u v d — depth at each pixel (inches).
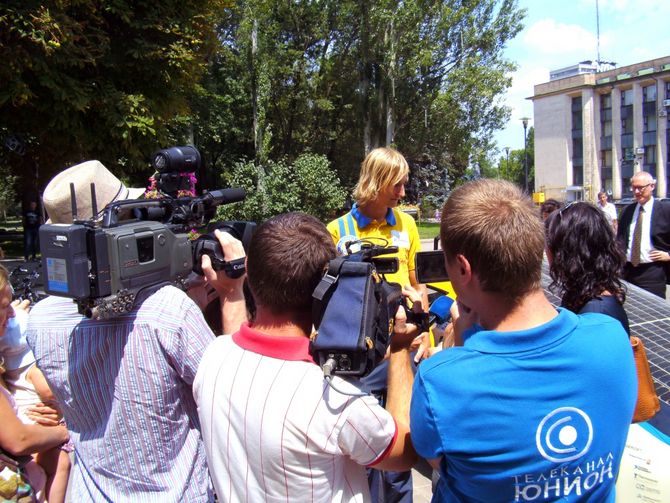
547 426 51.3
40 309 75.9
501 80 1144.2
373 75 1092.5
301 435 56.9
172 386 71.2
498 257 52.7
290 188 796.6
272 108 1126.4
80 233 61.7
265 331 63.4
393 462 61.1
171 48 496.1
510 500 52.6
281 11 1070.4
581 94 2336.4
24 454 87.0
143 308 70.6
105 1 458.6
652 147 2153.1
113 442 70.6
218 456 61.6
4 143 525.7
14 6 394.6
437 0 1058.7
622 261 86.6
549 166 2490.2
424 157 1314.0
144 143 502.3
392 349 68.8
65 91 433.1
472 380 52.4
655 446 96.0
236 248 77.0
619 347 55.0
